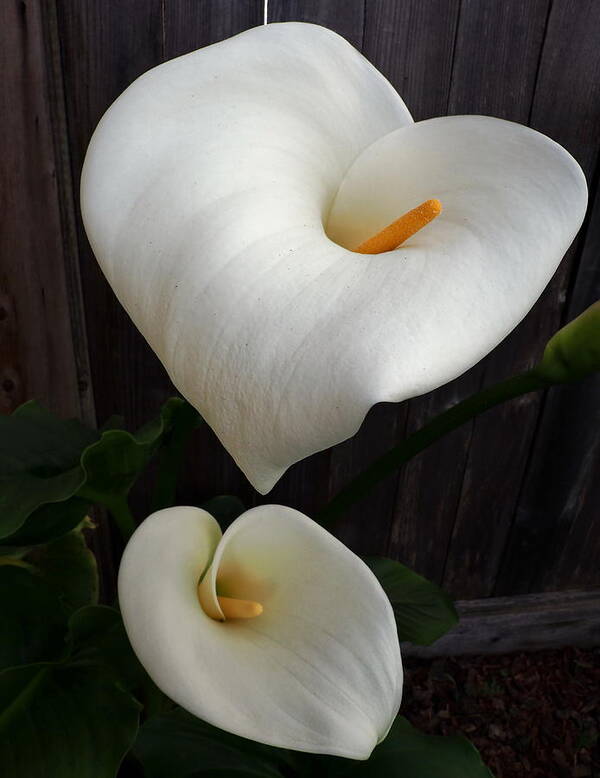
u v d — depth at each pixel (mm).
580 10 1782
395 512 2285
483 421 2182
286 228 1330
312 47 1464
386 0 1740
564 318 2059
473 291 1271
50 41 1691
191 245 1295
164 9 1703
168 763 1602
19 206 1788
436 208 1335
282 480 2172
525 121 1859
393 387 1213
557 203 1335
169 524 1387
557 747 2326
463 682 2457
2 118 1721
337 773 1597
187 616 1322
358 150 1485
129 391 2014
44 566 1888
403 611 1891
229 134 1364
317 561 1424
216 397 1265
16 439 1655
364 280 1274
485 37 1786
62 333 1911
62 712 1469
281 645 1367
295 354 1238
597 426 2213
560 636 2516
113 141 1339
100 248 1327
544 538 2391
